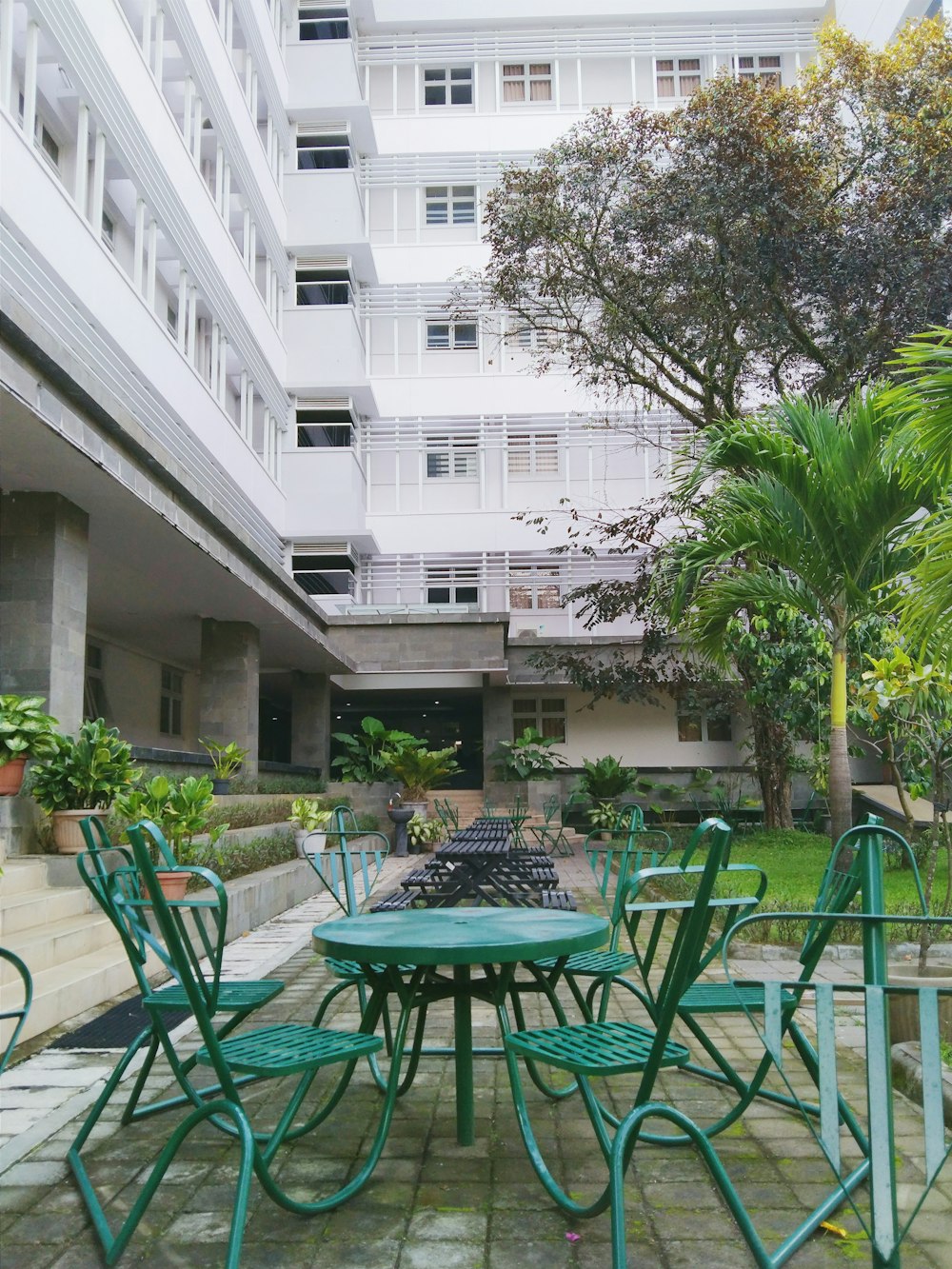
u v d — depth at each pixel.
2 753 7.83
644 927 8.55
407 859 17.61
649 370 22.34
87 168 12.59
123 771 8.20
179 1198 3.04
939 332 4.78
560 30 28.11
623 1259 2.21
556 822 21.69
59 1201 3.03
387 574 25.09
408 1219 2.89
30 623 9.25
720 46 27.88
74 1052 4.76
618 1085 4.11
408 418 25.70
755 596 8.92
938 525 5.27
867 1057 2.02
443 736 31.50
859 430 7.64
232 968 6.83
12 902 6.52
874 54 14.99
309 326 23.20
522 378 25.94
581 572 25.22
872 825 3.10
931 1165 1.94
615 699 25.06
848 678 10.00
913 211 13.74
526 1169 3.24
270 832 12.46
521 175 15.70
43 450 8.26
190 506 11.52
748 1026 5.00
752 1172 3.18
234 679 16.30
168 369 14.59
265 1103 3.91
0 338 7.11
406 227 26.94
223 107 17.50
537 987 3.92
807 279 14.13
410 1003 3.35
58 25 10.96
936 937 6.88
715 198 13.80
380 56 27.83
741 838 16.28
